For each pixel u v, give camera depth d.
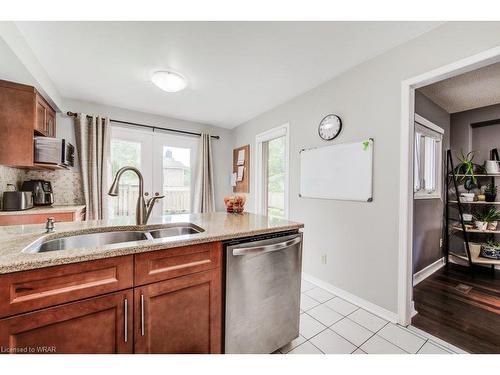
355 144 2.09
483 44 1.38
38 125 2.28
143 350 1.00
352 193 2.12
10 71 1.86
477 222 2.92
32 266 0.77
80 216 2.63
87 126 2.95
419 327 1.72
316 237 2.49
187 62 2.06
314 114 2.55
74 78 2.37
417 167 2.65
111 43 1.79
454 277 2.67
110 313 0.93
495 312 1.93
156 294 1.03
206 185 3.91
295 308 1.50
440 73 1.56
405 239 1.74
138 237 1.47
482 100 2.81
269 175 3.63
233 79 2.38
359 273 2.06
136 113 3.36
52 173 2.83
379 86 1.92
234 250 1.22
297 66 2.12
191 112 3.44
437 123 2.95
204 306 1.18
